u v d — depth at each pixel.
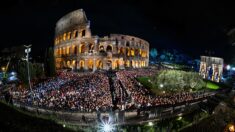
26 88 48.94
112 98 38.84
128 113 28.95
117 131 24.94
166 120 28.34
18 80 62.38
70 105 31.33
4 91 43.84
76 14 98.44
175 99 37.88
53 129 16.55
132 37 101.19
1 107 17.83
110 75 69.06
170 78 49.72
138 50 105.38
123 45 97.19
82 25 94.81
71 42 99.06
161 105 32.50
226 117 22.98
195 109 32.69
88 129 23.89
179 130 24.44
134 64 100.69
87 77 61.97
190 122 27.20
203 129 22.75
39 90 44.38
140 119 27.69
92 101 33.41
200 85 51.16
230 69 49.94
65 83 52.31
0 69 87.81
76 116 28.12
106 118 28.20
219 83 61.19
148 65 116.69
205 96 40.72
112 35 94.75
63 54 104.44
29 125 15.26
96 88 44.47
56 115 28.31
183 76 50.44
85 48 93.06
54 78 62.50
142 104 33.34
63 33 107.12
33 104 32.03
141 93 42.66
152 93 45.03
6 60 95.12
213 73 68.50
